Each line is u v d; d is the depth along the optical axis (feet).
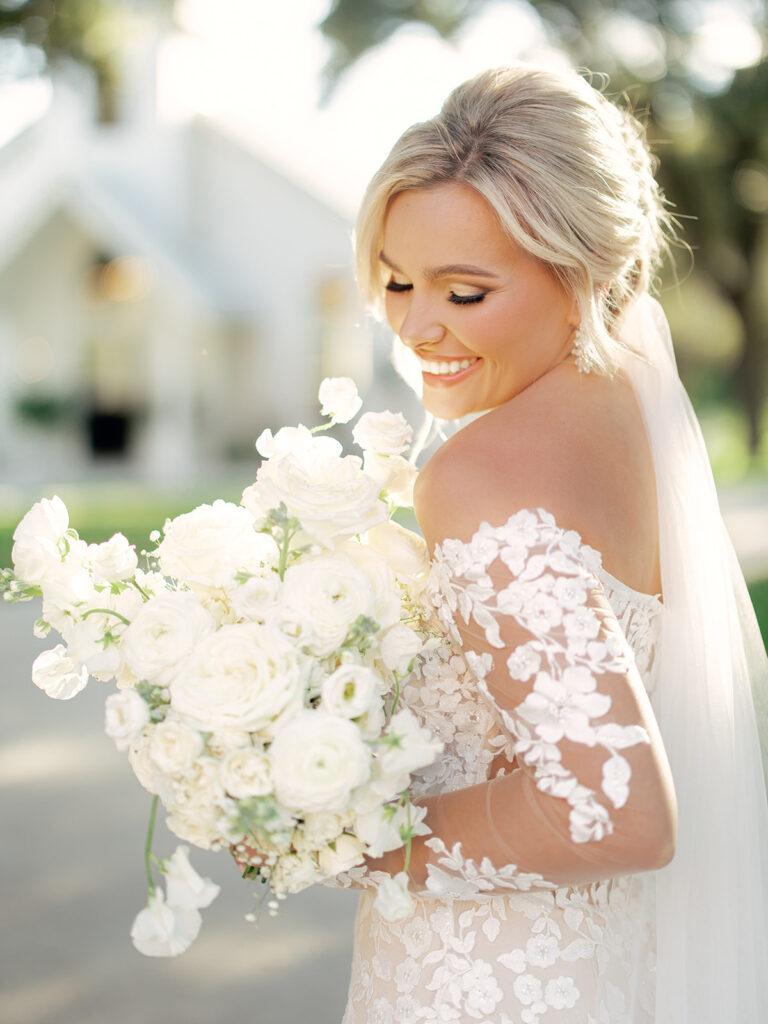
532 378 5.00
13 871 13.92
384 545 5.04
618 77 29.89
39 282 70.64
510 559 4.25
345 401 5.35
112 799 16.47
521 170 4.63
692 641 5.07
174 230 70.44
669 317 61.46
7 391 71.56
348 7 28.45
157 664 4.29
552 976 4.85
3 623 29.22
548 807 4.12
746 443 83.46
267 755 4.13
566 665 4.12
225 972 11.73
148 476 65.36
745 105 32.60
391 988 5.06
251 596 4.39
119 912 12.91
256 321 69.82
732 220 46.42
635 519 4.78
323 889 14.06
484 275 4.75
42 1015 10.72
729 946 5.08
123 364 72.18
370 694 4.16
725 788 5.13
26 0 33.14
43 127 69.92
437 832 4.50
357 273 5.31
